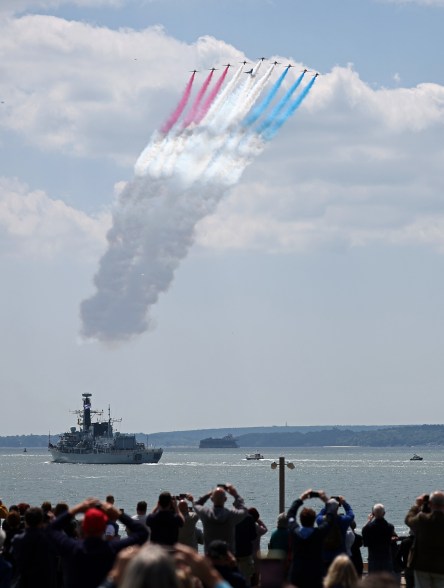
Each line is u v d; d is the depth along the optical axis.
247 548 59.78
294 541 51.53
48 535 39.16
